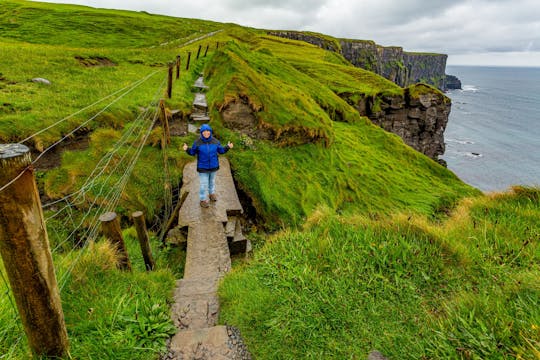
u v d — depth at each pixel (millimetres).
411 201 20000
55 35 54750
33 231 2826
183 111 16484
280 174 15602
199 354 4066
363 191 18797
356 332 3980
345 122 33750
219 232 8656
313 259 5414
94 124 13406
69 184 10578
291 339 4082
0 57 20891
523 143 120062
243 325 4520
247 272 5688
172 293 5668
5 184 2506
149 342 4129
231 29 102500
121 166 11922
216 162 9602
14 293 3023
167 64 27938
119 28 66875
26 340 3664
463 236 5895
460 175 81812
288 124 17672
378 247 5293
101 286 4906
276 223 13461
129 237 9375
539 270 4488
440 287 4555
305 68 71375
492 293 4012
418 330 3754
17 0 90250
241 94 17266
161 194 12109
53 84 17359
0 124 11172
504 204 7875
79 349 3707
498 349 2990
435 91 61125
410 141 63469
